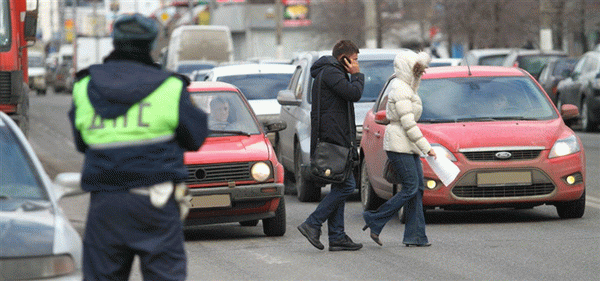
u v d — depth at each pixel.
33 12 56.16
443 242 33.88
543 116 39.56
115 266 17.25
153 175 16.91
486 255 31.08
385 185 39.06
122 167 16.86
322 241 35.31
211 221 35.53
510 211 42.19
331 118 31.42
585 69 91.06
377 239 32.81
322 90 31.58
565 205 38.50
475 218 40.03
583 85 89.62
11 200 19.73
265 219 36.84
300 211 44.44
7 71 53.59
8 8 53.91
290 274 28.67
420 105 32.38
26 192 20.03
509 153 36.94
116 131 16.94
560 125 38.62
